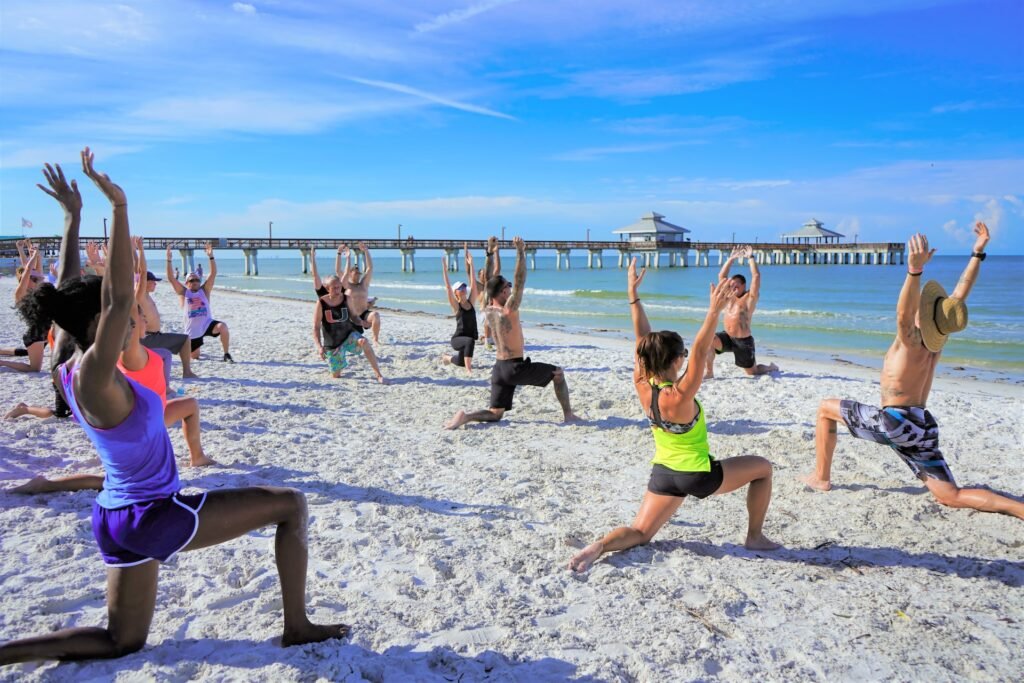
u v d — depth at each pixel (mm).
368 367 11281
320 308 10281
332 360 10242
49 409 7195
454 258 75688
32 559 3912
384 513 4848
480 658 3092
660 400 3982
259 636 3178
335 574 3922
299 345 13891
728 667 3102
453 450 6562
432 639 3252
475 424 7629
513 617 3477
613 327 21047
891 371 4914
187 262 65875
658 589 3812
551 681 2945
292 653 3014
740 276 10617
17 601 3436
